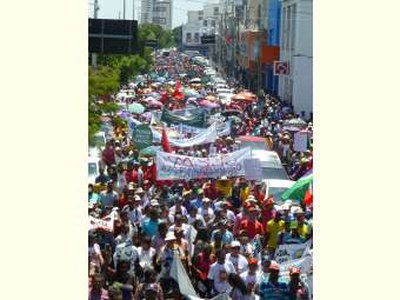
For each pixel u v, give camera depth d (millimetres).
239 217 18969
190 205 20594
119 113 37094
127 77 59094
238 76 92938
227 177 22734
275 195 23500
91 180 25250
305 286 15906
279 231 18703
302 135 30984
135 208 19578
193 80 72250
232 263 16266
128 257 16375
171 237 16141
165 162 22656
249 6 91812
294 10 58875
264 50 68375
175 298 15453
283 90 63500
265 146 32062
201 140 29188
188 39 165750
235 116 42031
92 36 32812
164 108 37844
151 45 84312
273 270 15773
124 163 24797
